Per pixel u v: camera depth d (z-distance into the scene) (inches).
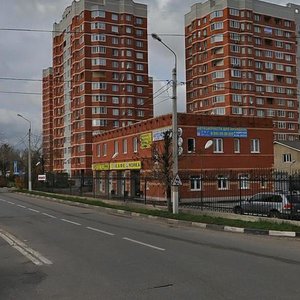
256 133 1625.2
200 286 299.1
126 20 4037.9
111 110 3937.0
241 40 3922.2
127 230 665.6
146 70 4143.7
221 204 1050.1
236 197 1457.9
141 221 822.5
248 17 3951.8
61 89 4483.3
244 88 3897.6
